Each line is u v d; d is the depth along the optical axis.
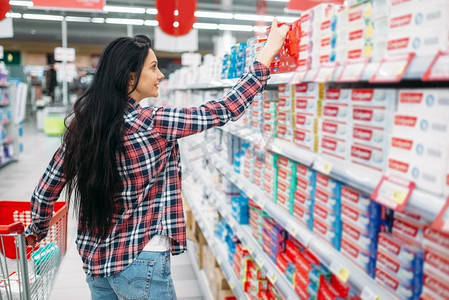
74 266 3.91
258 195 2.34
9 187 6.87
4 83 8.65
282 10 16.53
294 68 1.81
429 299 1.05
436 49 0.98
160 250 1.64
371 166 1.27
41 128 15.74
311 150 1.68
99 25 20.86
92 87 1.58
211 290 3.40
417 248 1.11
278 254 2.12
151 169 1.58
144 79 1.63
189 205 4.66
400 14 1.11
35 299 1.96
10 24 9.80
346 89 1.40
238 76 2.69
